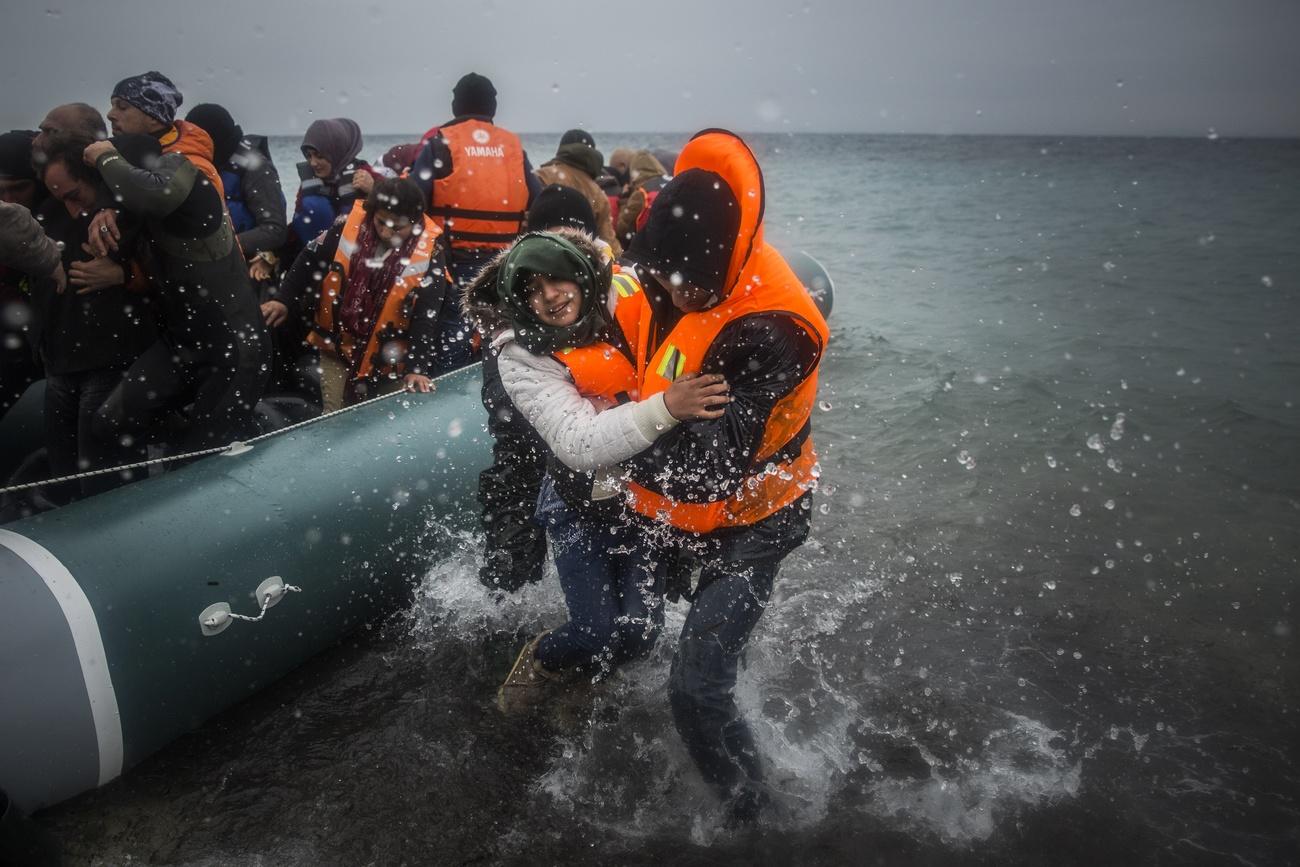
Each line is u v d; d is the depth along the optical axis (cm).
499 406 276
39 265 293
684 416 198
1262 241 1331
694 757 234
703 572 238
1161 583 345
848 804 242
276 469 297
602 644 253
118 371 339
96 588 235
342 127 506
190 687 255
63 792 232
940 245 1355
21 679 220
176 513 266
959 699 281
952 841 229
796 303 209
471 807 244
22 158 339
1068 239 1397
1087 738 264
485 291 240
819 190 2545
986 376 614
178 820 239
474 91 470
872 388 596
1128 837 229
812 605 331
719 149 200
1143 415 527
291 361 445
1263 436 490
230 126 462
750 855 227
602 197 530
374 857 228
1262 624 316
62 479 269
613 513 241
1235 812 235
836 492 430
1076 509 407
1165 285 973
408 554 320
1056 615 324
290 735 272
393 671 303
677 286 203
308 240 496
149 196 295
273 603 274
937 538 381
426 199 460
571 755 263
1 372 410
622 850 229
